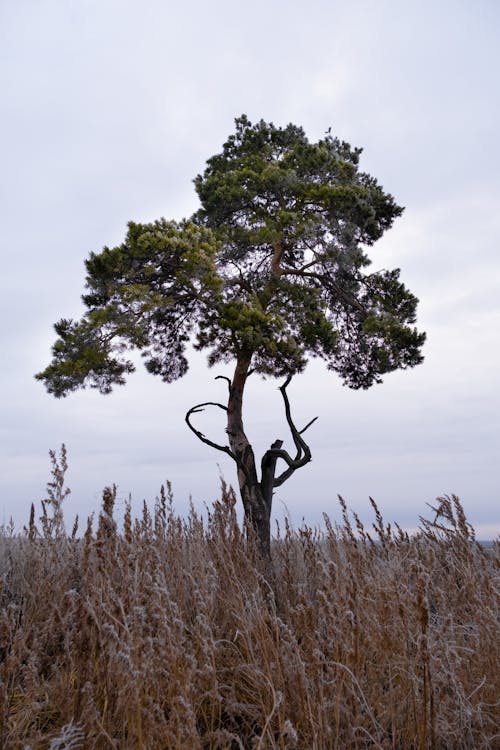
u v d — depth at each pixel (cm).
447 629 317
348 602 285
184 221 1009
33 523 469
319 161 1166
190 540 517
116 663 260
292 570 490
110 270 941
